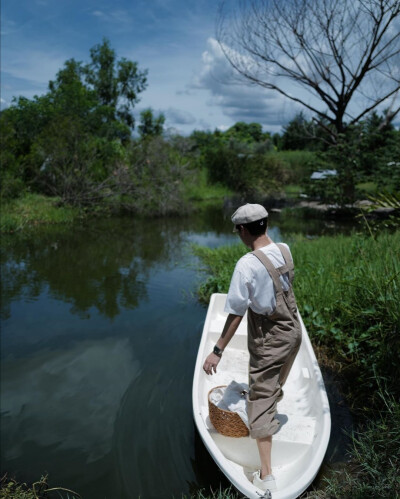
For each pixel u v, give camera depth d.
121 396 3.98
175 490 2.84
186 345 5.07
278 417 3.18
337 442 3.19
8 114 19.17
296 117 17.62
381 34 11.03
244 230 2.66
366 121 16.03
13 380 4.34
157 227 14.99
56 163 17.91
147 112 27.70
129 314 6.20
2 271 8.80
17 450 3.28
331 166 17.12
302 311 5.21
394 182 15.58
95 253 10.59
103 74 28.69
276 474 2.80
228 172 26.39
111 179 17.97
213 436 2.95
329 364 4.41
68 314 6.26
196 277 8.22
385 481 2.69
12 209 15.55
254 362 2.67
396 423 3.06
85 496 2.81
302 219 17.05
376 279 4.60
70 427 3.54
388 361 3.90
